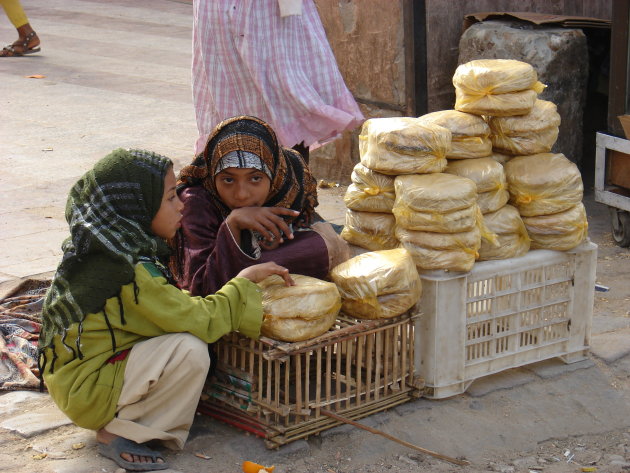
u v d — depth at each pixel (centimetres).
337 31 663
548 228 374
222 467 314
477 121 375
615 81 541
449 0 651
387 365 347
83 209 302
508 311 371
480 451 338
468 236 346
